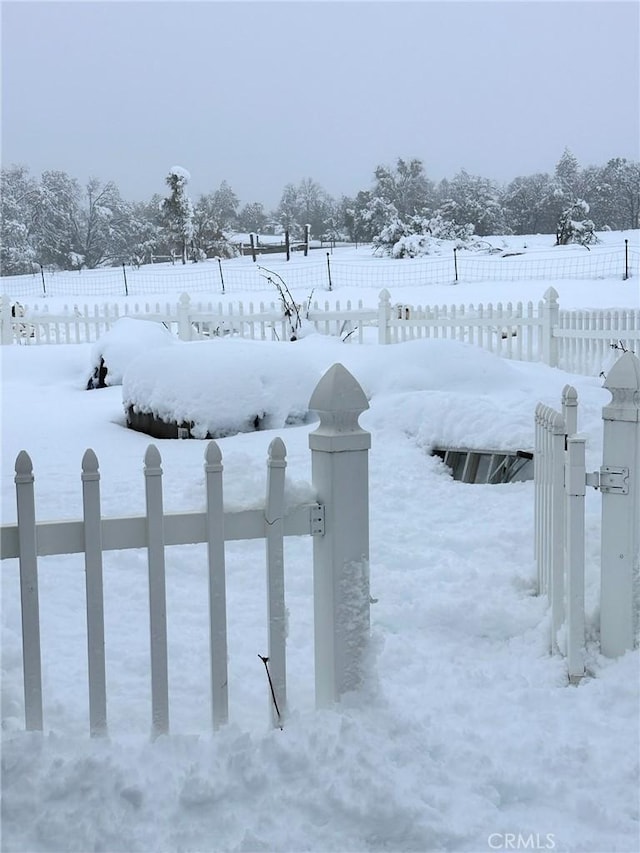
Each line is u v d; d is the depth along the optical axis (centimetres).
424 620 451
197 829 251
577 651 374
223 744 283
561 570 403
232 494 313
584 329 1486
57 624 463
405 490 721
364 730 293
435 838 255
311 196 8456
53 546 283
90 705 288
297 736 287
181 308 1858
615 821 266
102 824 249
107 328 1992
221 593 297
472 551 579
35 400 1375
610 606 388
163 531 290
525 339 1828
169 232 6006
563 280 2905
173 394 1018
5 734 278
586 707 345
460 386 1079
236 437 966
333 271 3747
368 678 313
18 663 402
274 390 1035
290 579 530
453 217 7100
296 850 245
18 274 6519
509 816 271
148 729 321
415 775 279
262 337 1794
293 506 304
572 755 304
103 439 1023
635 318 1447
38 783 260
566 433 405
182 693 371
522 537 582
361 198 7269
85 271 4862
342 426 309
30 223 6994
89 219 7219
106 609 487
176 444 967
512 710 342
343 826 256
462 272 3450
